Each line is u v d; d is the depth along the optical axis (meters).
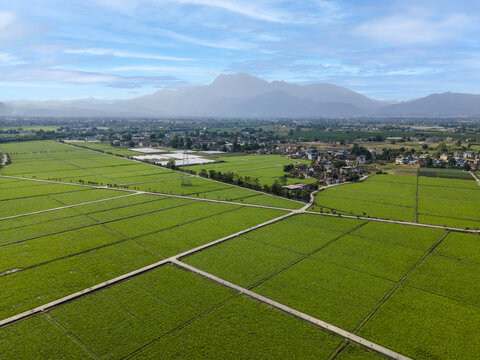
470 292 49.28
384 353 36.75
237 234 72.25
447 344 38.16
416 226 79.06
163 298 46.88
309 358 35.97
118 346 37.41
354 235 72.75
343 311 44.31
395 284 51.47
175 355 36.19
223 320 42.12
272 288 49.91
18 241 66.75
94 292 48.22
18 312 43.09
